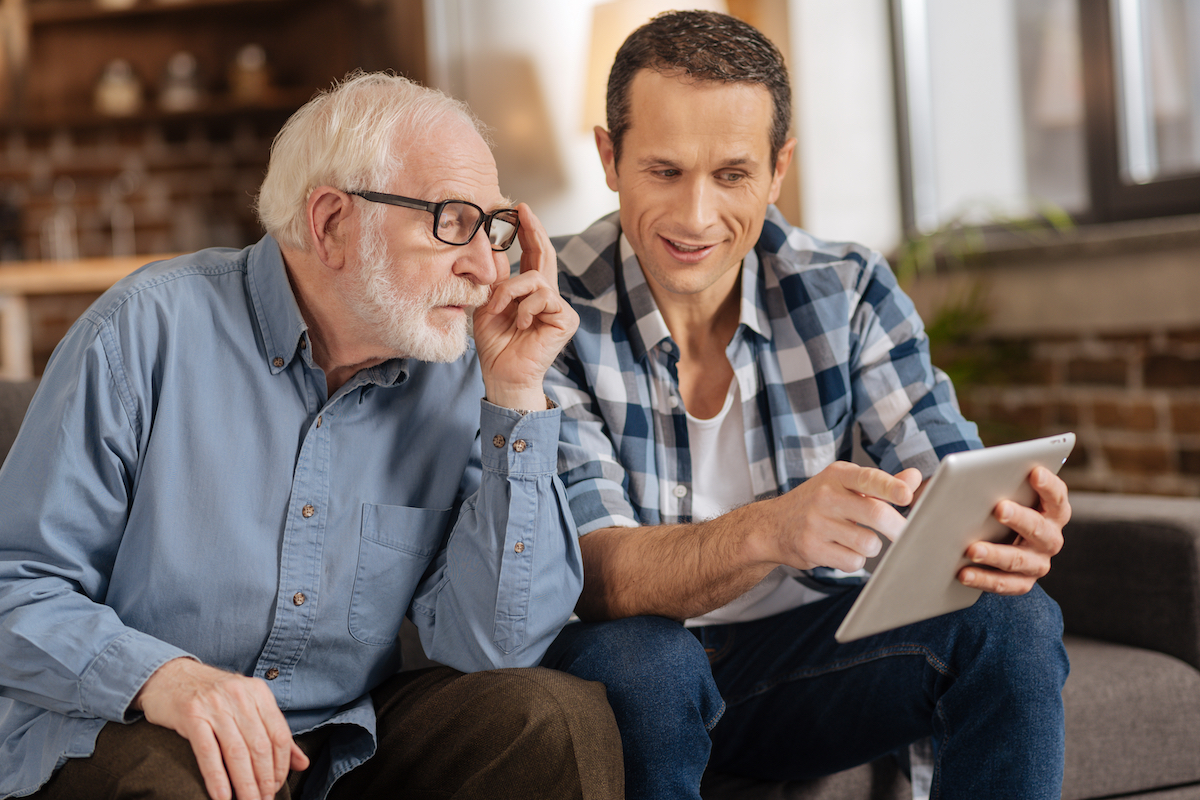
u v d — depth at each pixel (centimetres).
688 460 142
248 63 439
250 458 113
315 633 114
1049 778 114
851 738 132
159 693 96
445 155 113
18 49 447
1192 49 294
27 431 108
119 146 463
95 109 448
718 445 145
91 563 109
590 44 324
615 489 134
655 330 140
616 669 112
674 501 141
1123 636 164
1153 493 280
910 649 122
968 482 96
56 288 375
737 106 128
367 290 112
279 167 117
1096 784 145
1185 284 263
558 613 119
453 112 117
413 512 121
